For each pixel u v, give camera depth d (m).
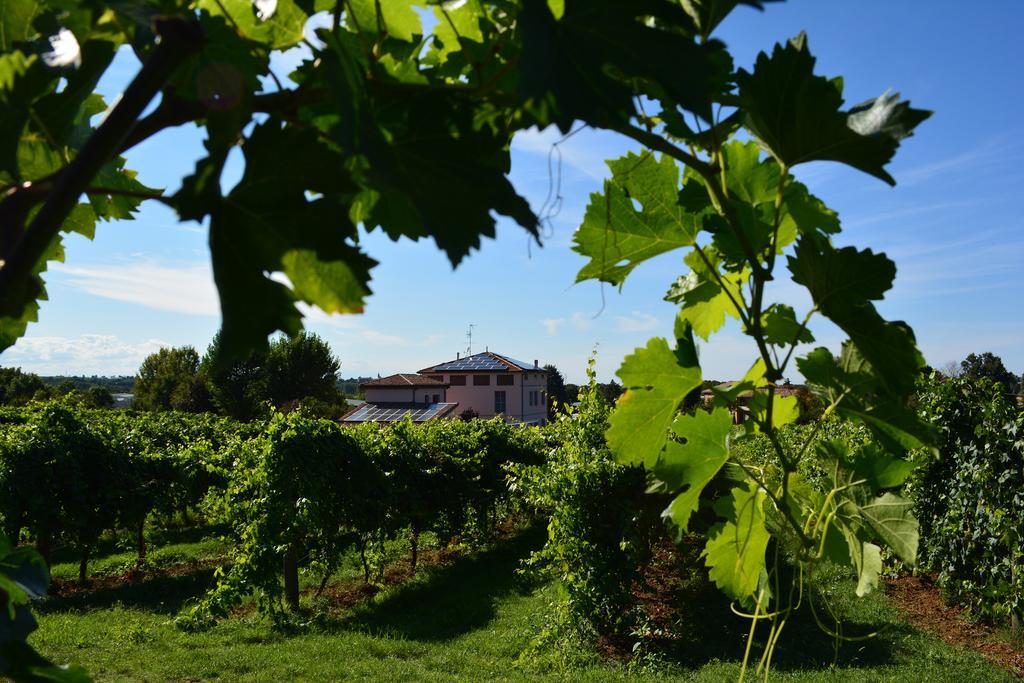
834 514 0.93
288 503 8.90
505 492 14.20
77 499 10.38
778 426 0.95
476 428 14.85
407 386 45.28
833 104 0.63
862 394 0.79
